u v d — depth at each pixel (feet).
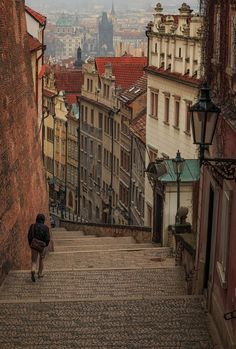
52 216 304.71
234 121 51.75
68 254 97.55
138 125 209.46
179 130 170.81
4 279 72.95
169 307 59.57
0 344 51.01
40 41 153.28
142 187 201.46
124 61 266.77
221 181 56.29
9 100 83.46
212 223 62.34
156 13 185.57
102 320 56.29
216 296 56.34
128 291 69.56
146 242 126.00
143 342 51.70
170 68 175.42
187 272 72.90
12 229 79.25
